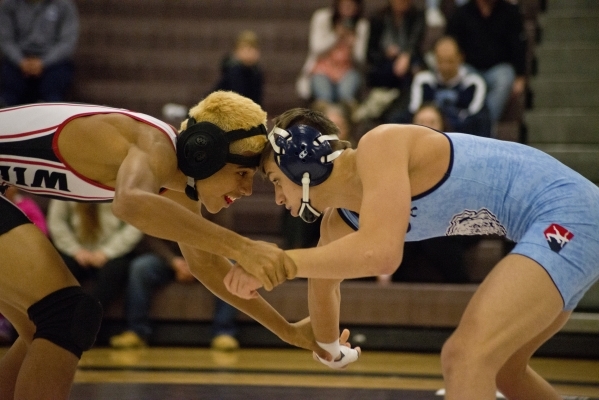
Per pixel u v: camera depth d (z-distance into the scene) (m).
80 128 6.00
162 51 17.22
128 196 5.30
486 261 12.70
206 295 12.34
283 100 15.90
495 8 14.53
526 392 6.48
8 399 6.45
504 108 14.75
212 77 16.78
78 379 9.83
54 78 15.53
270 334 12.33
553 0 16.50
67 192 6.22
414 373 10.59
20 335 6.36
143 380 9.81
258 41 17.20
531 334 5.41
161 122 6.08
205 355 11.70
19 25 15.71
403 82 14.64
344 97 14.86
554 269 5.42
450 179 5.78
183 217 5.37
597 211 5.74
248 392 9.21
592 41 15.83
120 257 12.33
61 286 5.78
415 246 12.59
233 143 5.93
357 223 6.25
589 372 10.92
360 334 12.28
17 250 5.77
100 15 17.72
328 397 9.03
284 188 5.98
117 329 12.42
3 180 6.28
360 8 15.34
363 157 5.62
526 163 5.90
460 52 13.62
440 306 12.13
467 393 5.18
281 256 5.37
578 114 14.41
